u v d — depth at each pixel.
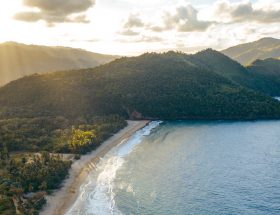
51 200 128.88
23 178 140.50
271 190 139.38
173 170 167.38
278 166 173.75
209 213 118.56
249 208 122.44
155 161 183.00
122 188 142.12
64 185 145.12
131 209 121.25
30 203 119.81
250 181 150.88
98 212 118.62
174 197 132.62
